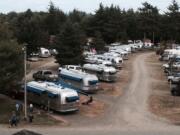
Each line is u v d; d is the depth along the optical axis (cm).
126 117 4825
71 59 8500
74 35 8544
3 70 4928
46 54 11362
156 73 8788
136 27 16512
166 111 5178
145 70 9256
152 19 16588
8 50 5028
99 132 4062
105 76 7356
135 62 10975
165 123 4550
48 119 4612
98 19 14812
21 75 5194
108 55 9950
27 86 5422
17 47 5153
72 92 5000
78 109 5134
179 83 6222
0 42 5103
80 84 6250
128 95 6225
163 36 16612
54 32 15075
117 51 11719
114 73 7444
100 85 7050
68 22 8706
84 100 5716
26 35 9462
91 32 14850
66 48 8481
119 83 7331
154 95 6256
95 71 7475
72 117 4781
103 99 5875
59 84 5784
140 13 16900
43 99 5134
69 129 4178
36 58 10688
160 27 16575
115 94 6284
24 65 4769
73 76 6388
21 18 13425
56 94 4912
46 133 3972
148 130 4191
